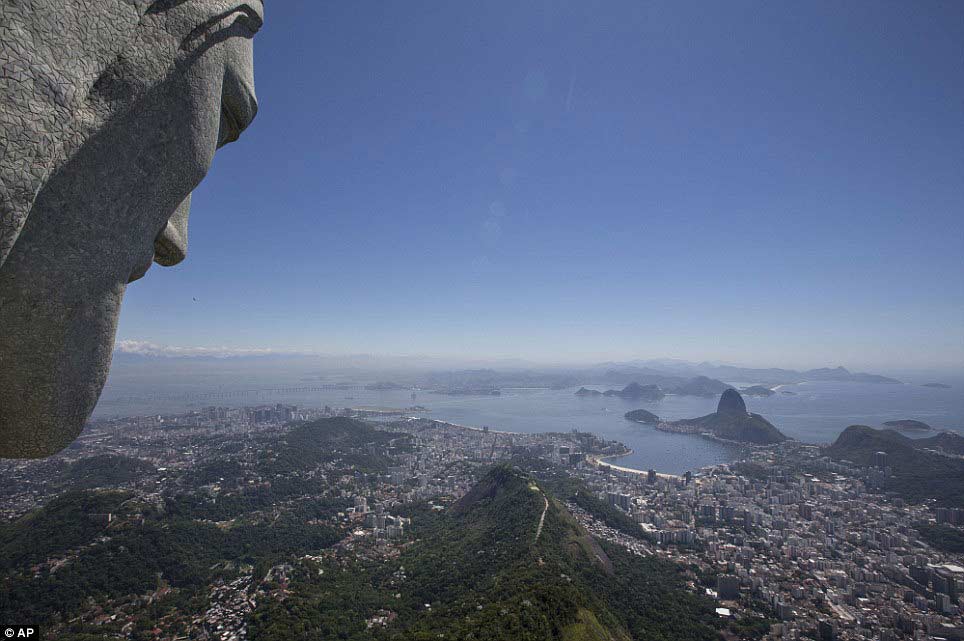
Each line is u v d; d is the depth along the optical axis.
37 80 4.05
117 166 4.76
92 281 4.74
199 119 5.46
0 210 3.91
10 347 4.28
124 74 4.69
